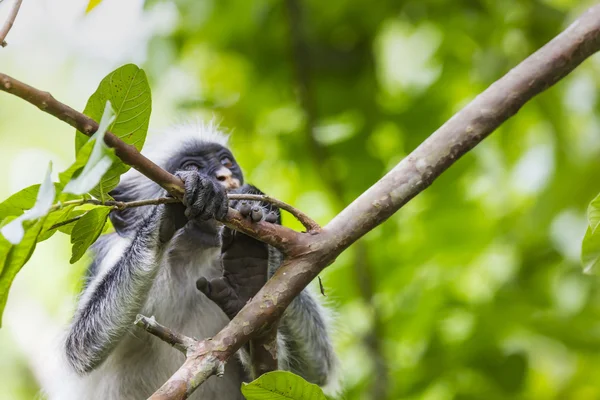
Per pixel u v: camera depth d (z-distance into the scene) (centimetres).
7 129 1638
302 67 1216
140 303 717
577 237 1163
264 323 524
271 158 1259
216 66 1321
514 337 1123
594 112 1230
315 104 1210
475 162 1186
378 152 1245
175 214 627
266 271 627
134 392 858
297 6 1224
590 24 627
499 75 1217
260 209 566
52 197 410
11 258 437
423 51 1281
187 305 841
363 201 561
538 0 1220
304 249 542
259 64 1298
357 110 1246
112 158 418
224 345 509
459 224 1212
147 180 894
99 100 489
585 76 1231
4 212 468
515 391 1085
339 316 1006
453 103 1275
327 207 1246
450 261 1219
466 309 1144
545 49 621
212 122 1006
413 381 1091
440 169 577
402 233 1223
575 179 1168
